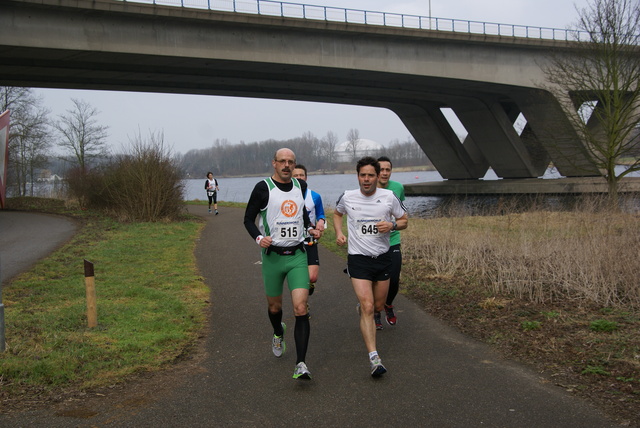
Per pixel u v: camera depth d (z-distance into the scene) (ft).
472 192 149.38
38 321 20.83
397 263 20.59
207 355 17.93
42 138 134.92
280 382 15.37
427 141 169.07
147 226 57.52
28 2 80.33
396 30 109.40
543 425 12.24
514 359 16.81
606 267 24.52
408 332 20.27
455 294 25.38
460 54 119.14
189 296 26.25
